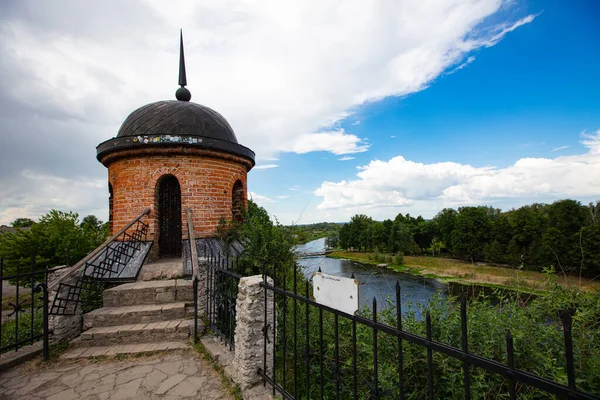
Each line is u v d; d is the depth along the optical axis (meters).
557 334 2.98
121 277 6.07
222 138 8.70
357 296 2.48
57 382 3.79
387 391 1.97
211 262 5.10
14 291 20.41
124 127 8.59
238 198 9.52
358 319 2.15
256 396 3.15
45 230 13.80
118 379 3.80
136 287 5.64
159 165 7.79
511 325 3.14
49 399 3.45
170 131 8.02
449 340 3.37
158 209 7.97
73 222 14.73
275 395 3.16
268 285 3.34
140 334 4.79
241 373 3.39
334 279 2.74
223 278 4.75
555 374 2.70
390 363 3.37
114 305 5.49
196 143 7.73
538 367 2.83
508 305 3.36
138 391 3.54
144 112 8.43
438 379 3.18
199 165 8.05
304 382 3.80
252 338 3.38
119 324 5.08
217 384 3.64
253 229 7.01
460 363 3.06
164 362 4.18
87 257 5.54
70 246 13.52
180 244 8.83
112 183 8.35
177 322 5.09
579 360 2.72
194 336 4.75
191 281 6.07
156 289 5.66
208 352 4.32
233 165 8.89
